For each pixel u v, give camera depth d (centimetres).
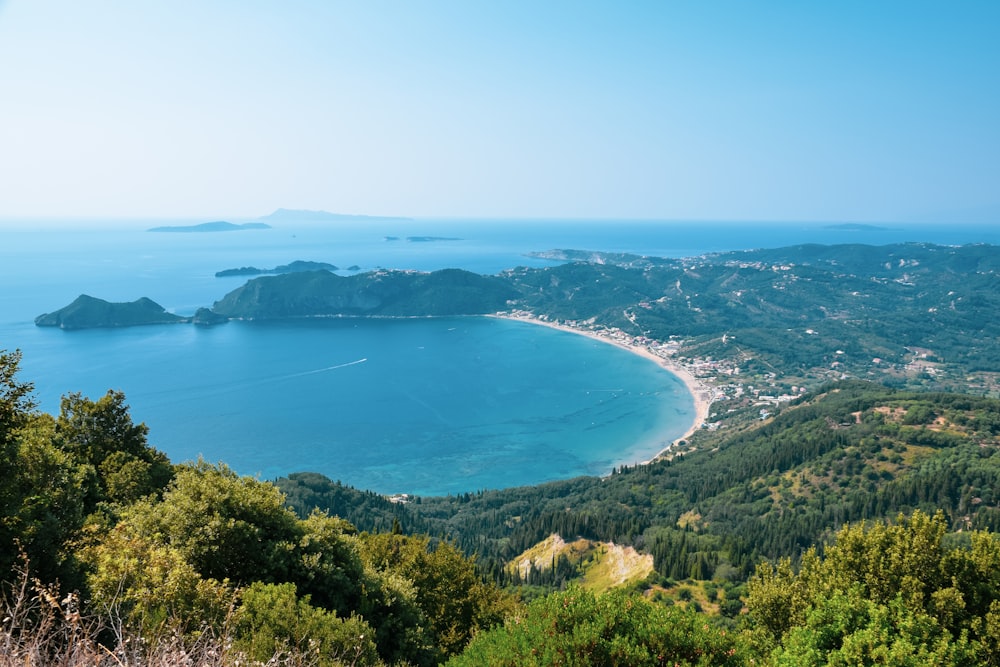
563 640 1653
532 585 10919
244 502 2995
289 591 2314
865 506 12862
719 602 8775
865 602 2353
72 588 2075
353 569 3222
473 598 4259
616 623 1745
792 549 11688
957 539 7400
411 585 3656
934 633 2412
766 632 3272
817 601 2653
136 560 2045
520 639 1742
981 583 2828
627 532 12750
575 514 14275
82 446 5062
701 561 10419
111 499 4341
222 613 1964
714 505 15388
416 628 3253
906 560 2934
